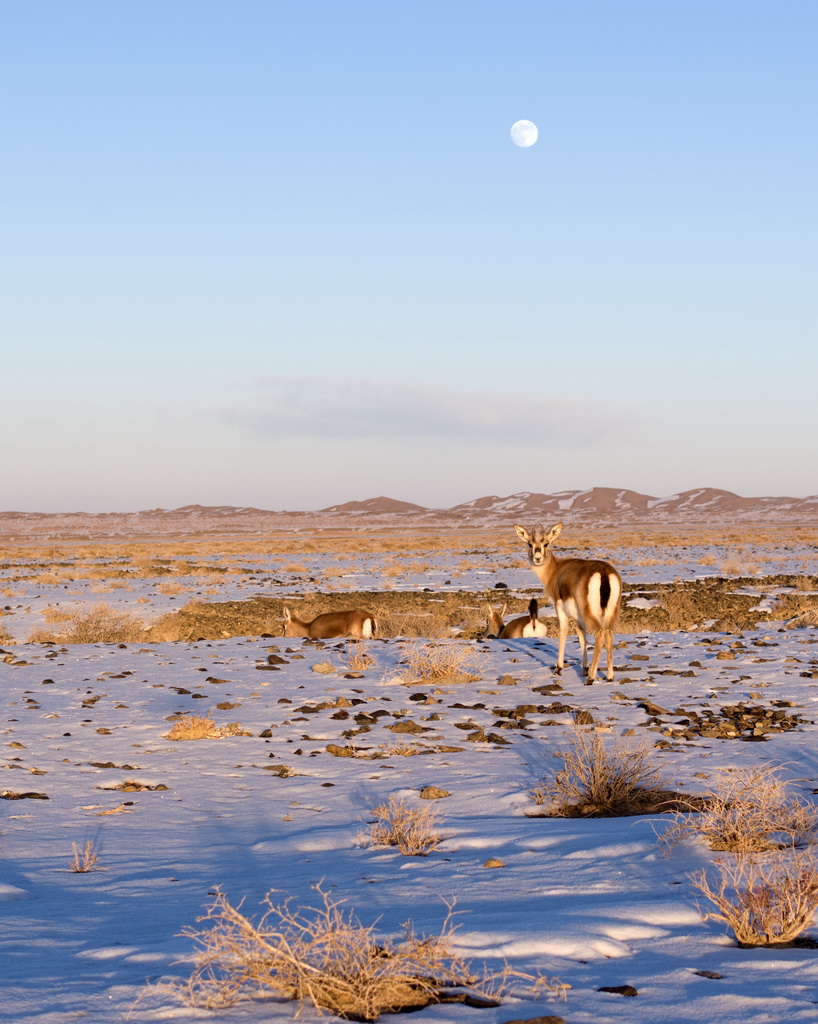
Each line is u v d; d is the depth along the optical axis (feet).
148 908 19.04
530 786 30.09
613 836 23.73
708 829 22.71
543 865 21.68
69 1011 13.15
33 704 47.21
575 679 52.42
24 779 32.14
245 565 199.93
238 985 14.12
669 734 37.55
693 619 93.50
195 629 92.22
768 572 153.17
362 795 29.81
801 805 25.52
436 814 27.40
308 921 17.19
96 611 90.99
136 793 30.48
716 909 17.80
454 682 52.39
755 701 44.93
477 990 13.96
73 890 20.71
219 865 22.81
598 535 376.07
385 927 16.81
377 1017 13.15
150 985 14.17
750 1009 12.95
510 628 77.51
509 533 468.75
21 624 97.60
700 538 304.71
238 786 31.32
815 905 16.69
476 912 18.02
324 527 636.07
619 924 16.97
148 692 50.57
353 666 58.13
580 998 13.51
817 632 72.43
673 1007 13.10
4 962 15.49
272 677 55.11
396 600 118.73
